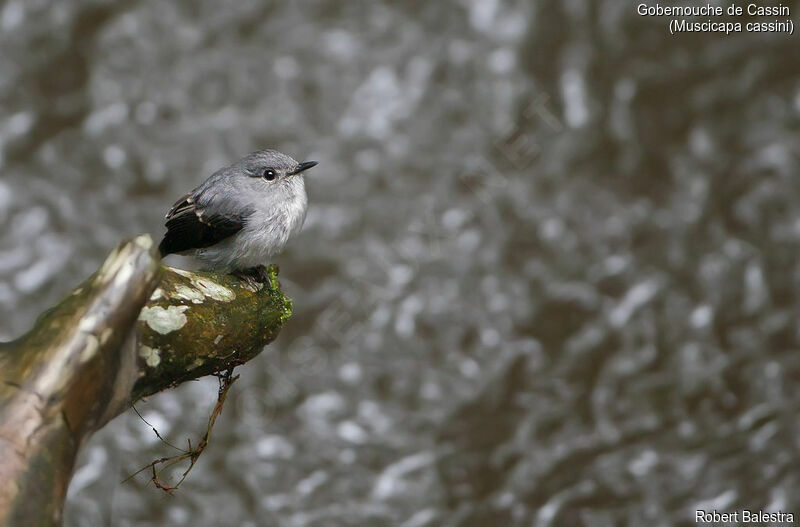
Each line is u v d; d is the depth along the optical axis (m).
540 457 12.32
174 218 6.35
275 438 12.58
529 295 14.02
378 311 13.86
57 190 14.95
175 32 16.31
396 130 15.55
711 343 13.41
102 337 4.28
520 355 13.43
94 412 4.36
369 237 14.59
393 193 14.98
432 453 12.47
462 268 14.27
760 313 13.64
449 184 15.05
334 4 16.48
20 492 3.93
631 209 14.72
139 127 15.56
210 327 4.90
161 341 4.71
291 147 15.41
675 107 15.53
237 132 15.52
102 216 14.77
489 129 15.47
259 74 16.02
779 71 15.68
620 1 16.22
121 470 11.60
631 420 12.67
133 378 4.68
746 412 12.65
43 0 16.28
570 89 15.66
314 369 13.36
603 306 13.86
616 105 15.55
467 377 13.23
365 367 13.38
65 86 15.90
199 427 12.11
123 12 16.38
